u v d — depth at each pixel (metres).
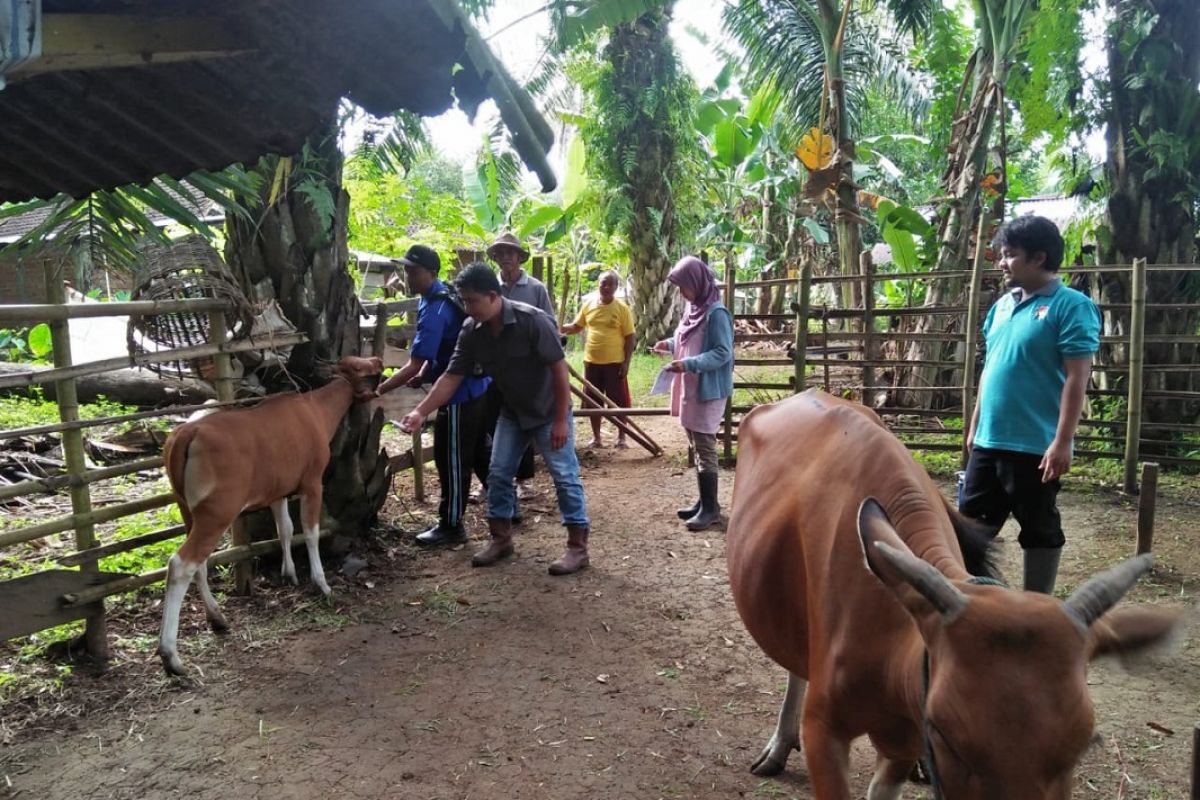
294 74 2.30
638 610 4.61
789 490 2.49
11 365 9.25
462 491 5.66
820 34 10.91
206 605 4.29
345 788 3.07
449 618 4.54
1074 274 7.73
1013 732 1.45
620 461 8.05
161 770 3.18
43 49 1.79
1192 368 6.71
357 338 5.39
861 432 2.37
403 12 2.04
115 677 3.86
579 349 15.83
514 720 3.52
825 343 7.70
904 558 1.63
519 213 16.44
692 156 14.49
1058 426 3.45
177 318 4.75
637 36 13.45
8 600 3.63
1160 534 5.53
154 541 4.27
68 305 3.84
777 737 3.13
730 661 4.03
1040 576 3.72
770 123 14.52
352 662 4.04
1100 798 2.91
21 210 3.97
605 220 14.06
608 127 13.84
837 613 2.07
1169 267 6.39
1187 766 3.08
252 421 4.20
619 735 3.40
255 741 3.37
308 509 4.68
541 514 6.40
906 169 20.09
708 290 5.81
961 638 1.54
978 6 8.64
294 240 4.99
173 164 2.79
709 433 5.93
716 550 5.56
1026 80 8.71
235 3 1.96
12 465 6.98
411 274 5.52
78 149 2.64
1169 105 7.23
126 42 1.92
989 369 3.74
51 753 3.29
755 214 17.19
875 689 1.95
